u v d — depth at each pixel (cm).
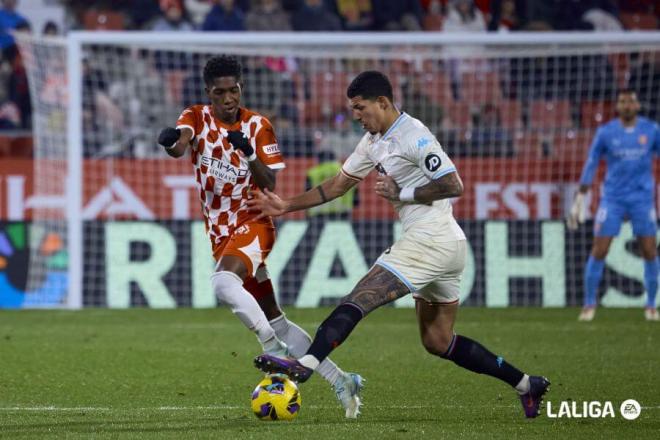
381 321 4469
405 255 2052
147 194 5022
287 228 4997
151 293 5000
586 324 4269
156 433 1945
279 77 5869
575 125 5525
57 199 5128
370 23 6694
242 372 2952
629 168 4291
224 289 2198
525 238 5019
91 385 2695
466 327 4178
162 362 3158
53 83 6003
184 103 5806
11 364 3088
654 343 3634
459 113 6025
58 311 4859
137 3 6656
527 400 2167
